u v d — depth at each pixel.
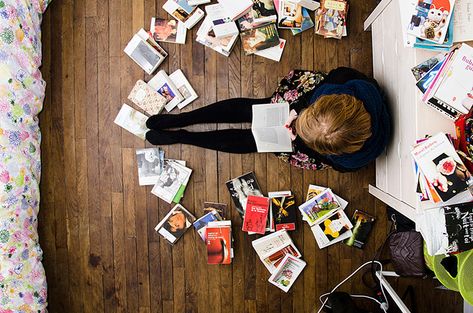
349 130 1.54
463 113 1.45
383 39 1.97
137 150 2.47
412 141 1.60
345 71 1.87
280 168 2.44
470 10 1.48
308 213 2.38
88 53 2.51
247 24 2.35
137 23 2.48
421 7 1.50
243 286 2.51
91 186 2.56
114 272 2.58
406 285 2.41
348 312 2.23
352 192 2.41
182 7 2.39
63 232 2.59
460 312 2.37
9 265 2.27
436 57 1.52
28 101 2.35
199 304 2.55
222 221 2.43
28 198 2.39
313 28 2.39
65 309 2.62
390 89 1.87
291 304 2.49
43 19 2.53
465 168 1.42
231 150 2.33
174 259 2.54
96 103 2.52
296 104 2.01
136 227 2.55
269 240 2.41
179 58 2.46
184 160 2.49
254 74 2.43
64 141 2.55
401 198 1.79
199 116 2.35
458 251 1.47
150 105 2.42
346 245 2.44
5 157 2.23
